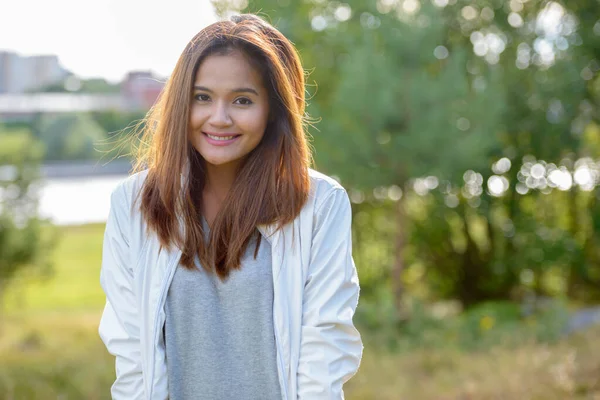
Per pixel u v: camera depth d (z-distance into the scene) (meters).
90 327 9.00
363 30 7.94
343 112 7.48
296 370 1.66
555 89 9.62
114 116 31.08
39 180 8.50
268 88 1.71
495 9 9.73
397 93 7.17
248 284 1.68
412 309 7.87
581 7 9.84
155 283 1.67
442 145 7.18
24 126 33.00
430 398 4.96
